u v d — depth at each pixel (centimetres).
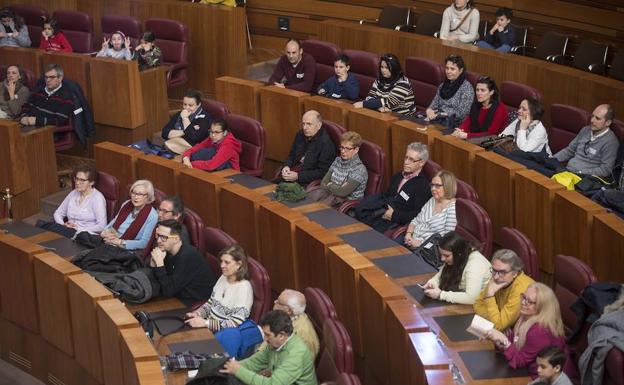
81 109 1039
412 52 1119
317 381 575
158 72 1120
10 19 1276
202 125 951
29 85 1063
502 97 941
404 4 1270
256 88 995
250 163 916
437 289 623
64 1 1330
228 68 1241
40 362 734
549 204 742
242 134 920
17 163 966
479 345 564
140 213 775
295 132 977
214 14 1227
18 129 962
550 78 996
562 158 862
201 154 907
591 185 780
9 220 831
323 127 892
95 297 633
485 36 1136
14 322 740
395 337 570
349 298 648
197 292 680
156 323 645
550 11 1137
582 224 711
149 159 870
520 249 635
